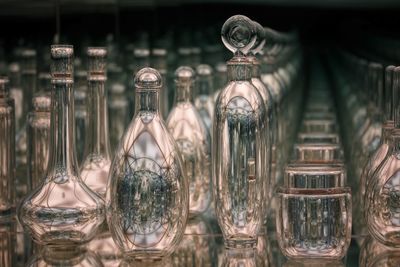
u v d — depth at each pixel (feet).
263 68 5.57
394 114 4.73
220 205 4.51
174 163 4.34
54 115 4.51
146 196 4.29
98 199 4.55
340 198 4.44
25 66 7.57
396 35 8.40
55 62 4.49
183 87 5.37
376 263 4.50
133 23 9.05
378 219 4.58
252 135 4.44
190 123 5.31
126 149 4.33
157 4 9.10
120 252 4.60
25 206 4.50
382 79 6.27
